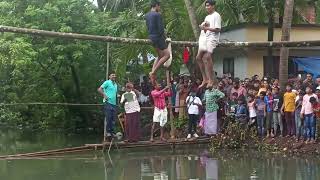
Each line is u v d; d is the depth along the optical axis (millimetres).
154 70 7055
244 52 19219
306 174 11781
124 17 19938
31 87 22141
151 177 11891
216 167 12953
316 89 14398
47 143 18672
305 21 21688
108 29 20281
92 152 15430
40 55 20250
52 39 19969
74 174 12359
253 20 20391
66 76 21828
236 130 15906
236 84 16344
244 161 13695
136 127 15875
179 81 18109
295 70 19469
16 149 17188
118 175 12156
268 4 17984
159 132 17938
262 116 15570
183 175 12016
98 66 21797
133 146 15688
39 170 13008
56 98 21875
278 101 15195
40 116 23016
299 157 13984
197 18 17953
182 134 17266
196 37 17078
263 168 12672
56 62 20672
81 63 21266
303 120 14469
